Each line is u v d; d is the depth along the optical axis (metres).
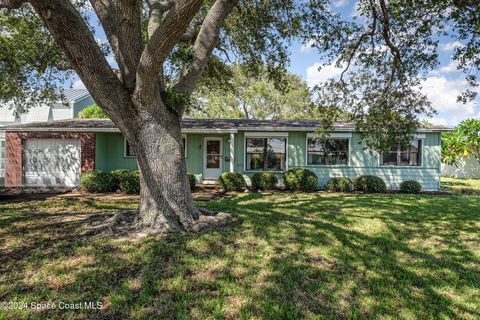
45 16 3.57
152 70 4.07
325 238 4.59
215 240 4.30
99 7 4.84
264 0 7.45
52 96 10.69
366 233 4.96
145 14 8.30
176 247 4.01
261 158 12.55
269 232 4.77
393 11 6.02
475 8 4.95
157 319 2.46
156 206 4.86
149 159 4.87
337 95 8.05
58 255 3.74
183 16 3.54
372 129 7.86
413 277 3.37
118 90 4.49
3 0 4.19
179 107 5.06
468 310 2.72
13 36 7.88
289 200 8.56
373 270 3.53
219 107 24.33
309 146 12.38
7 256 3.72
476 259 3.94
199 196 9.59
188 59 5.39
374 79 7.67
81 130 11.41
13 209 6.93
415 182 11.30
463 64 5.68
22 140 11.78
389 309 2.70
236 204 7.66
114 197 9.26
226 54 9.62
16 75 8.88
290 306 2.69
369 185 11.05
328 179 12.21
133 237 4.43
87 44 4.05
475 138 17.50
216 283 3.08
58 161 11.87
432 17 5.89
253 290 2.96
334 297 2.88
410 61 6.93
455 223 5.68
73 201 8.21
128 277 3.18
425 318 2.58
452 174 19.44
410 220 5.88
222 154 12.87
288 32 7.85
